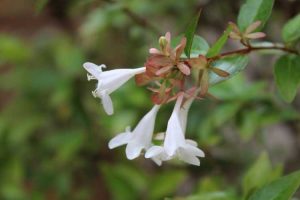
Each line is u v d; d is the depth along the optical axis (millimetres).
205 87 258
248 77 519
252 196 271
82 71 535
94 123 536
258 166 323
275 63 286
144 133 268
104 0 406
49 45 596
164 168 537
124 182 386
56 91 538
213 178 409
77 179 590
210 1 468
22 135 562
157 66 257
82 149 556
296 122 490
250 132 388
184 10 482
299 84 287
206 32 515
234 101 388
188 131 430
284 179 269
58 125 577
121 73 264
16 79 583
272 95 395
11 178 529
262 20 282
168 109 437
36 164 569
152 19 509
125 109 461
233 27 271
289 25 294
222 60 273
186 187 492
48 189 592
